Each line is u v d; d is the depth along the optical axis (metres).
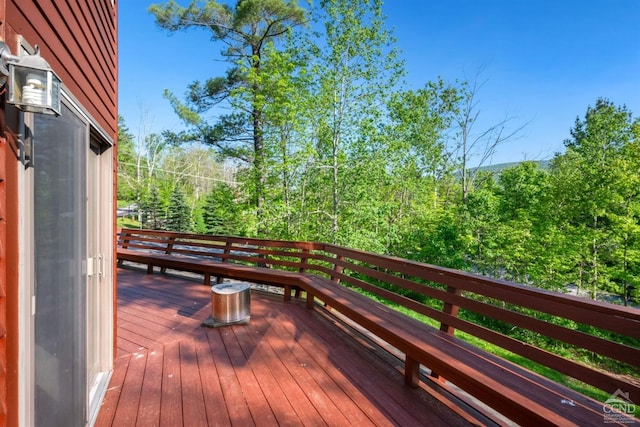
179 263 5.63
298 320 3.71
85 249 1.79
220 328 3.45
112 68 2.67
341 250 3.98
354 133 8.67
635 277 8.33
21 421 1.07
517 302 1.86
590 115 20.53
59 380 1.44
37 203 1.25
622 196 8.68
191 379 2.41
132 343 3.06
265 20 9.74
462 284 2.22
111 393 2.22
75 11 1.63
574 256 9.05
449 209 12.11
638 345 7.88
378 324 2.49
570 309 1.59
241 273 4.83
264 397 2.17
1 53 0.90
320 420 1.92
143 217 23.30
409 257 11.13
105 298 2.50
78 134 1.68
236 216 10.00
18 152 1.08
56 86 1.05
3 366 0.97
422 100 13.72
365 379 2.40
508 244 9.91
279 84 8.26
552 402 1.46
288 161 8.49
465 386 1.73
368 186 8.92
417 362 2.27
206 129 10.38
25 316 1.11
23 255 1.09
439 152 14.31
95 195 2.41
